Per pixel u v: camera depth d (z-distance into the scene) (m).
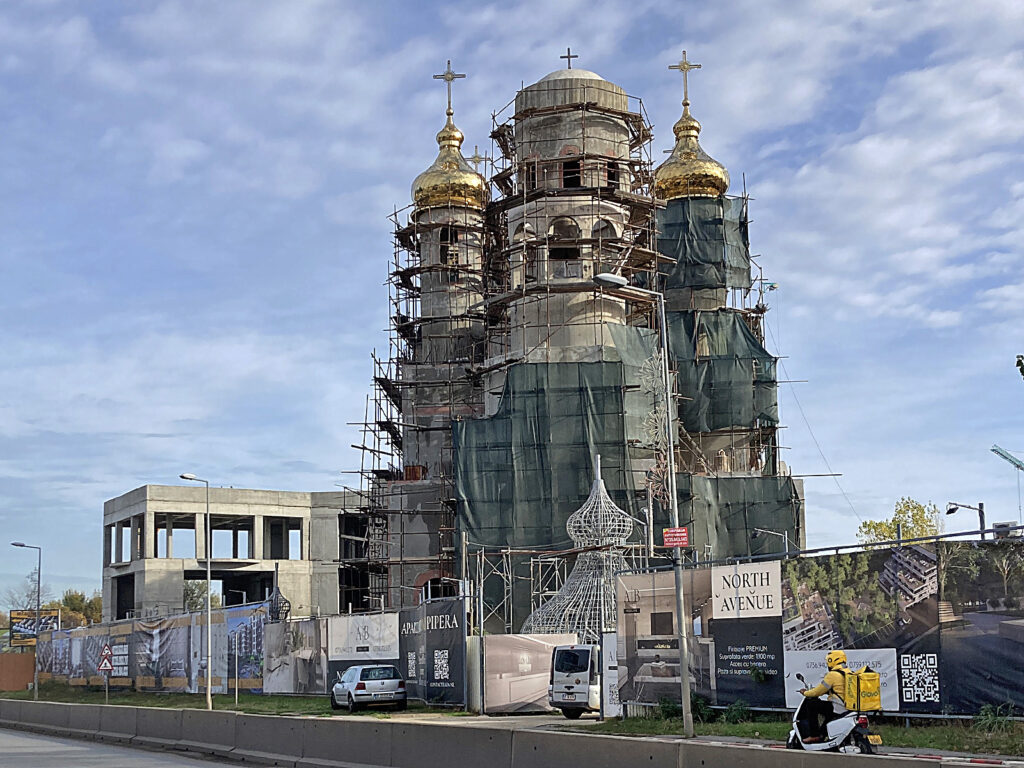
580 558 50.91
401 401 75.50
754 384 69.19
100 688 69.38
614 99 63.72
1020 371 23.64
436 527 68.69
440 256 75.38
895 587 25.28
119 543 103.31
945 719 24.41
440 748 24.12
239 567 97.31
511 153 67.12
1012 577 23.72
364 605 100.19
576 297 61.81
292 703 45.94
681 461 64.75
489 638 38.22
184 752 33.47
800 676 26.58
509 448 59.62
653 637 29.73
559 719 34.50
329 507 102.19
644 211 65.06
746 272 76.62
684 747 19.66
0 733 44.78
